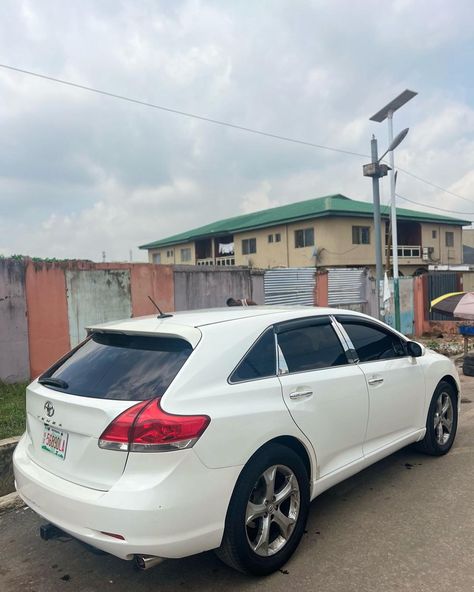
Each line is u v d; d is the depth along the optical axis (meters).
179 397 2.72
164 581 3.02
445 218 35.56
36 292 8.77
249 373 3.11
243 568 2.88
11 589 3.01
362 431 3.81
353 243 29.75
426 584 2.85
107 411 2.67
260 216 37.50
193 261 43.28
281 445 3.10
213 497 2.67
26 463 3.15
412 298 17.78
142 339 3.21
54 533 2.96
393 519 3.64
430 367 4.73
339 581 2.92
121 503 2.48
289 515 3.16
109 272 9.78
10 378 8.42
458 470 4.52
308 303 14.53
